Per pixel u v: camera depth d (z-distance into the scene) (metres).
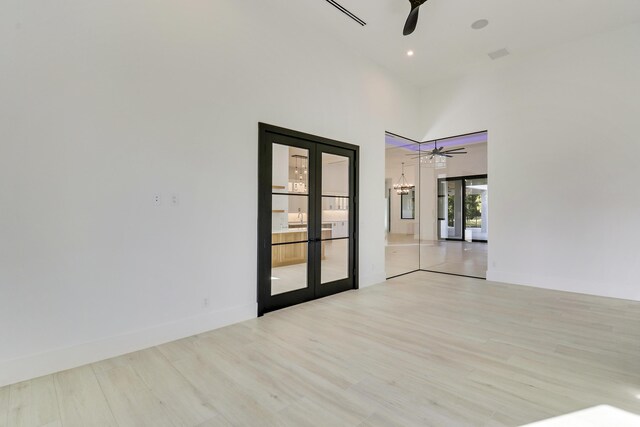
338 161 4.79
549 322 3.48
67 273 2.46
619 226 4.42
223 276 3.40
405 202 10.70
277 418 1.88
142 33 2.84
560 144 4.88
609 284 4.49
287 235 4.09
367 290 4.92
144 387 2.21
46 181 2.37
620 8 3.92
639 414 1.91
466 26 4.30
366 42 4.72
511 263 5.36
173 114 3.02
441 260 7.54
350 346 2.87
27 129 2.30
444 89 6.10
